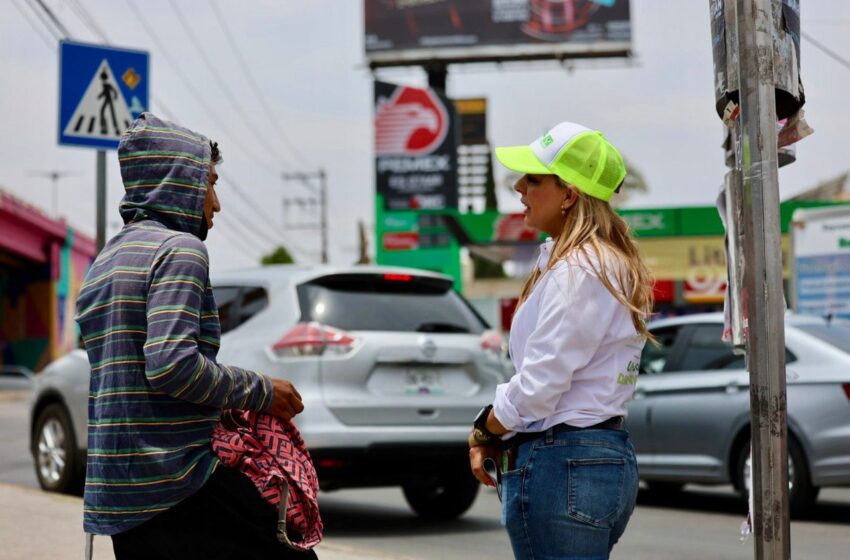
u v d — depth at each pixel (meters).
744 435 8.34
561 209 2.89
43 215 41.06
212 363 2.78
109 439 2.81
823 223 16.55
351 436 6.89
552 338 2.68
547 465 2.76
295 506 2.94
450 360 7.37
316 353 6.98
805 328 8.39
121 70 8.52
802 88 3.25
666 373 9.08
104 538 6.21
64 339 44.62
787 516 2.88
